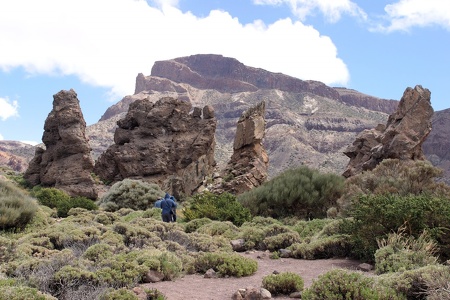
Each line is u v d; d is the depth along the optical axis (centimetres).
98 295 666
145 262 868
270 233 1355
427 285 620
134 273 806
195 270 967
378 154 2597
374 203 1027
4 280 682
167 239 1248
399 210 975
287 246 1270
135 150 4066
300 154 16575
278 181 2339
